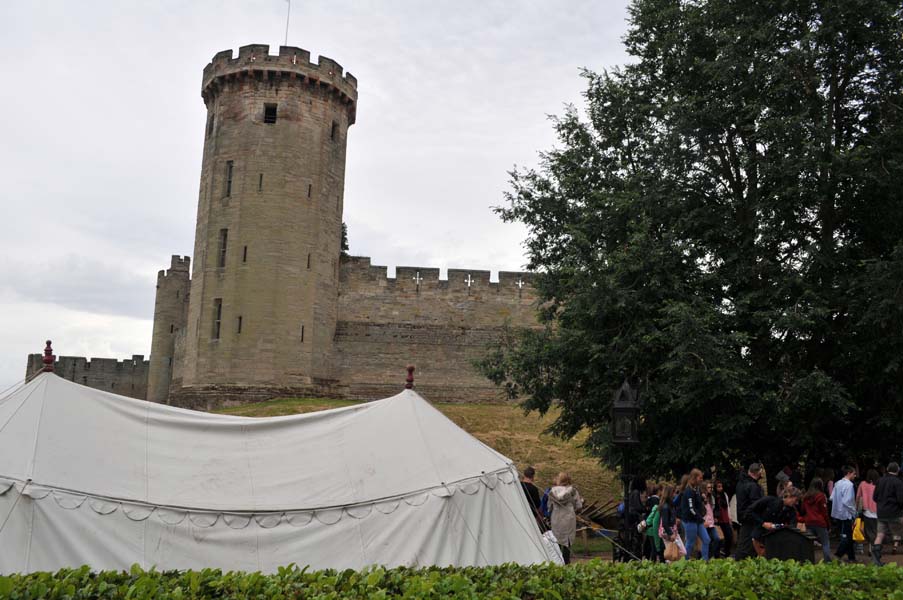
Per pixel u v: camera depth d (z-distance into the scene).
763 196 21.95
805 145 19.95
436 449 13.04
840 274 21.39
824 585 9.37
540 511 16.16
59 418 11.72
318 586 8.19
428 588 8.04
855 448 22.78
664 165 23.16
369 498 12.20
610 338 22.23
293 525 11.82
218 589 8.00
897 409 21.14
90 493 11.13
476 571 9.41
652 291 21.47
